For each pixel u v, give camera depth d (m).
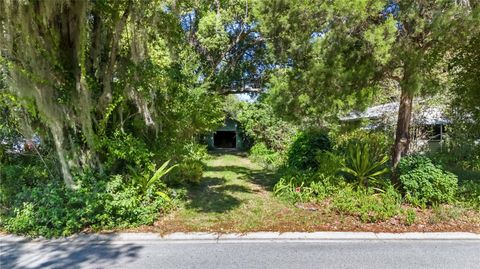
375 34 5.39
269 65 12.24
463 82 8.32
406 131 6.89
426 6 5.49
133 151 5.50
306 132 8.49
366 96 5.98
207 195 6.99
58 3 4.63
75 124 5.21
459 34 5.36
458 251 4.09
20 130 5.24
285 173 7.66
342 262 3.78
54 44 4.90
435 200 5.66
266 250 4.15
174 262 3.81
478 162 8.88
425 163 5.82
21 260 3.89
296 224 5.01
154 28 5.65
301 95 6.15
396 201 5.68
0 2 4.30
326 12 5.84
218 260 3.86
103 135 5.39
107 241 4.47
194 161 8.42
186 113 6.82
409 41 5.82
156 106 6.28
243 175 9.99
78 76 5.09
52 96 4.93
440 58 6.27
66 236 4.57
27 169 5.40
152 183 5.65
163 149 6.65
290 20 6.36
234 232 4.73
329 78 5.95
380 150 8.52
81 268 3.67
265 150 14.37
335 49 5.93
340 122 7.49
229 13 11.80
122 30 5.39
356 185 6.49
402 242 4.40
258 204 6.18
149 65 5.70
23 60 4.68
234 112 19.59
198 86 8.16
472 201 5.63
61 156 5.05
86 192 4.85
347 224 4.98
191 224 5.04
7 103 4.84
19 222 4.58
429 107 10.26
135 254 4.05
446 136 10.22
